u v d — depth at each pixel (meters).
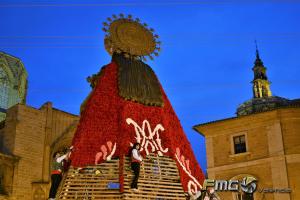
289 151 31.25
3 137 35.81
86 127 12.88
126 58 15.35
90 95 14.57
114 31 15.63
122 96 14.00
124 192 12.14
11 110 36.19
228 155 34.09
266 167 31.78
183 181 13.82
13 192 32.84
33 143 35.88
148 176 13.13
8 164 33.28
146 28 16.56
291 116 32.03
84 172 12.45
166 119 15.02
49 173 35.88
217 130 35.38
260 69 47.59
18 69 52.62
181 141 15.28
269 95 46.56
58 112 38.94
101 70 15.16
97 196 12.20
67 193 12.12
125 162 12.77
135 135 13.44
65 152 13.39
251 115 33.16
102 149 12.74
